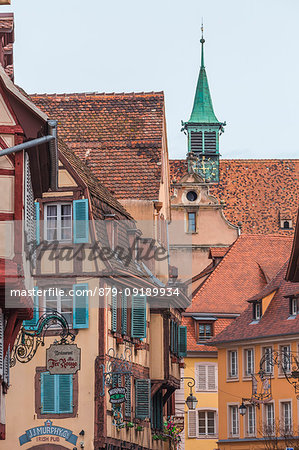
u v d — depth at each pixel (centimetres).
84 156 9025
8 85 4425
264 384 11012
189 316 12962
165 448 9225
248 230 16800
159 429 8788
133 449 7662
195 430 12575
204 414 12650
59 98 9575
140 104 9525
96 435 6769
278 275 11756
